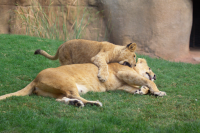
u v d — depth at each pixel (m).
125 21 24.52
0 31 25.14
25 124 5.71
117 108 7.53
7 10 25.31
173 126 5.93
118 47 10.91
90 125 5.79
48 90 8.22
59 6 25.75
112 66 10.27
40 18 24.20
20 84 10.16
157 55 23.58
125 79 9.84
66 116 6.50
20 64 13.26
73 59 11.48
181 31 23.77
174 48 23.67
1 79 10.45
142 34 23.98
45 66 13.68
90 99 8.34
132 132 5.53
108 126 5.80
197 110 7.32
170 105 7.88
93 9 25.97
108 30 25.81
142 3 23.81
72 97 7.89
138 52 24.22
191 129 5.73
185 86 11.18
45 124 5.75
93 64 9.95
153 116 6.84
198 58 23.09
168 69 15.95
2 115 6.08
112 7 25.02
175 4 23.34
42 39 20.08
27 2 25.38
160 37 23.47
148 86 9.50
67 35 24.58
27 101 7.36
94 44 11.19
